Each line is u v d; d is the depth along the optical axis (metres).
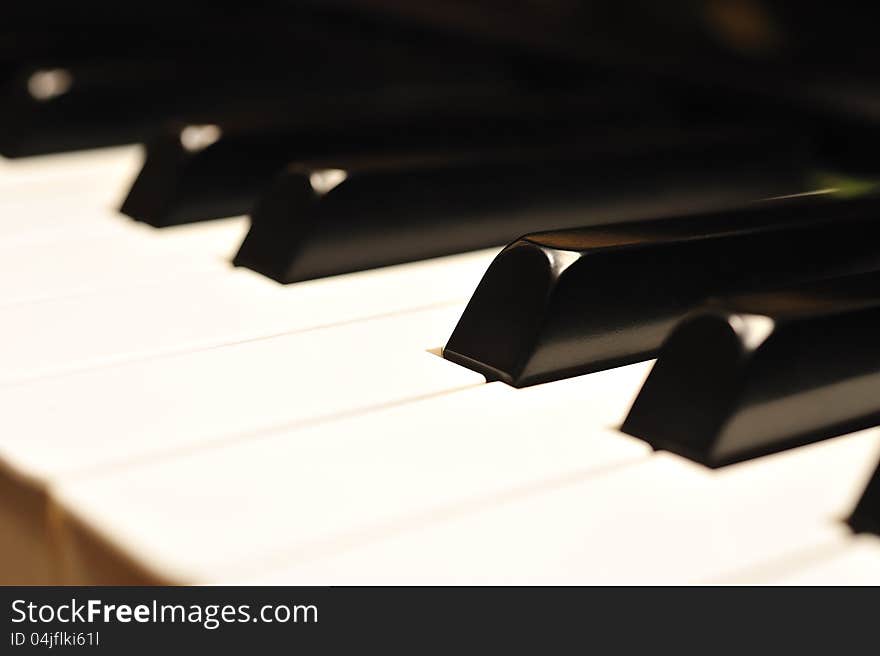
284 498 0.26
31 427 0.27
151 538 0.25
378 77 0.49
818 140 0.38
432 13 0.47
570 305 0.29
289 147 0.37
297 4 0.52
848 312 0.27
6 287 0.32
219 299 0.32
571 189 0.36
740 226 0.31
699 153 0.37
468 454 0.27
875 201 0.33
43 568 0.26
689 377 0.27
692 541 0.25
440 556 0.25
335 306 0.32
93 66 0.43
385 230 0.34
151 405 0.28
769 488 0.26
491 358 0.29
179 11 0.56
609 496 0.26
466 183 0.34
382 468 0.26
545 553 0.25
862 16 0.37
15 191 0.38
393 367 0.29
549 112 0.40
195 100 0.44
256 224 0.33
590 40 0.42
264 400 0.28
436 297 0.32
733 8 0.39
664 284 0.30
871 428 0.28
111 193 0.38
